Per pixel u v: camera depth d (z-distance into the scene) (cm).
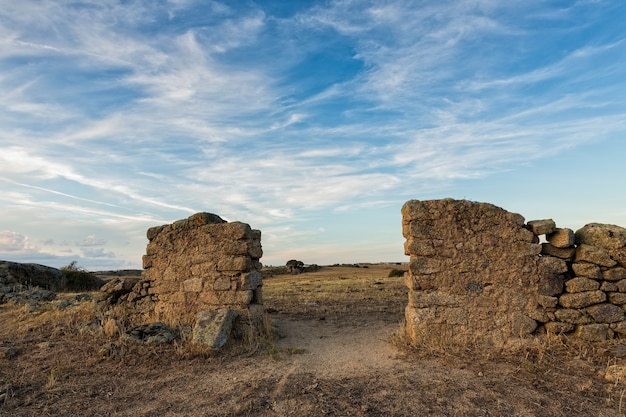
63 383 758
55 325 1128
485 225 951
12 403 676
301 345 1003
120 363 855
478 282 934
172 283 1152
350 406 636
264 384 724
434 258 947
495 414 611
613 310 895
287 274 4647
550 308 922
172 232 1173
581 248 937
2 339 1030
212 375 785
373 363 840
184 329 1024
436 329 928
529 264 934
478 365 805
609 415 611
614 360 815
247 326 1029
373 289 2167
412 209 962
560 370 779
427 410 623
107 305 1246
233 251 1080
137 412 641
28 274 2131
